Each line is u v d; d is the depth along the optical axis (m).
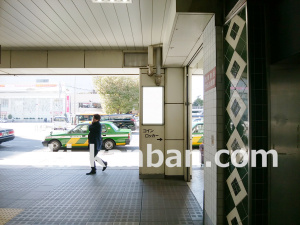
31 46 6.74
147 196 5.20
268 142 2.42
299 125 2.32
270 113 2.43
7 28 5.42
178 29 3.75
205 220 3.65
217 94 3.16
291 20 2.15
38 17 4.83
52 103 40.41
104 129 12.85
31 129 26.98
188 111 6.56
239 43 2.72
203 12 3.19
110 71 7.61
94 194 5.32
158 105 6.75
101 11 4.54
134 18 4.85
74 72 7.82
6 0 4.12
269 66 2.45
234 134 2.83
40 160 9.62
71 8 4.42
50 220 4.01
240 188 2.66
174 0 3.30
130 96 25.59
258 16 2.49
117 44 6.57
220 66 3.18
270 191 2.41
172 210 4.45
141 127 6.73
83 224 3.88
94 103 41.41
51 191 5.52
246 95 2.52
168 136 6.61
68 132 12.61
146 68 6.92
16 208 4.51
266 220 2.42
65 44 6.57
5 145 14.75
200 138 12.87
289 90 2.37
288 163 2.36
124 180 6.47
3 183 6.16
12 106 40.88
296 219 2.32
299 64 2.32
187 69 6.60
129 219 4.07
